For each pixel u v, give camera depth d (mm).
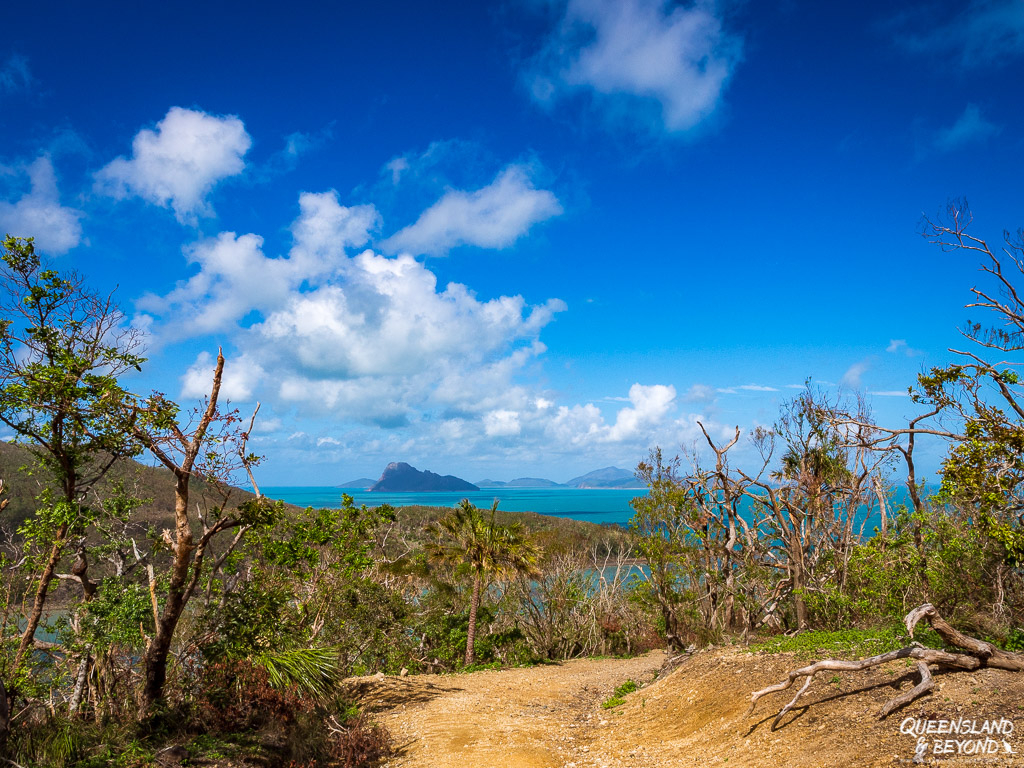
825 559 22812
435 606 32062
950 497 14438
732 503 25875
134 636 11250
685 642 25000
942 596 14930
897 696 8500
